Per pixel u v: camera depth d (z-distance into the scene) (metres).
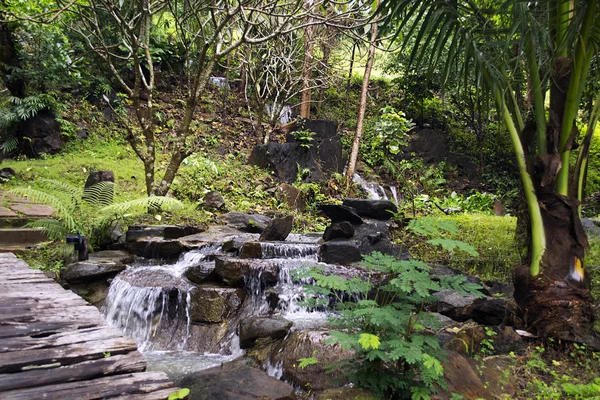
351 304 2.93
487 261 5.34
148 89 6.81
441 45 3.73
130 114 10.93
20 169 8.01
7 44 9.41
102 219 5.79
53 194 7.05
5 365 2.12
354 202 6.46
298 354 3.46
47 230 5.63
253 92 13.52
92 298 4.86
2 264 4.42
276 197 8.91
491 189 12.12
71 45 10.62
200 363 3.91
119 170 8.66
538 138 3.63
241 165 10.18
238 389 2.91
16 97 9.08
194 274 5.02
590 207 8.85
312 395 3.13
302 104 13.05
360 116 10.75
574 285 3.52
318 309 4.60
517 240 5.37
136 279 4.93
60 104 9.44
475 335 3.62
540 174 3.60
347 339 2.54
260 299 4.70
